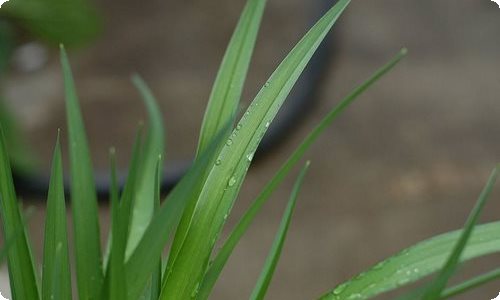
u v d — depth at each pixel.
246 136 0.77
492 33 2.92
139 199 0.85
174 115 2.72
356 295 0.76
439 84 2.75
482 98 2.69
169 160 2.53
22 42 2.84
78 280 0.73
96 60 2.88
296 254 2.26
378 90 2.72
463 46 2.88
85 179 0.73
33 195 2.29
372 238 2.29
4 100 1.97
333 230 2.32
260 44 2.95
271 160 2.52
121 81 2.82
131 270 0.71
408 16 2.98
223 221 0.76
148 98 0.94
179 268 0.76
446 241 0.76
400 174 2.46
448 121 2.62
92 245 0.73
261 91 0.78
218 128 0.78
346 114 2.65
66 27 1.84
